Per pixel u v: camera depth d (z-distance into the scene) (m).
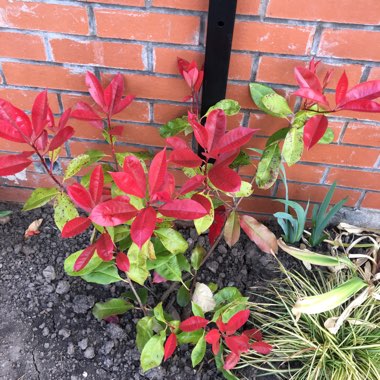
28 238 1.67
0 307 1.49
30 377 1.35
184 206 1.01
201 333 1.27
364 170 1.54
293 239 1.61
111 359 1.38
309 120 1.10
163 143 1.54
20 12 1.25
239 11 1.20
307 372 1.34
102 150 1.58
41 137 1.13
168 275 1.35
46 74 1.39
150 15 1.23
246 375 1.37
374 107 1.03
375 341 1.40
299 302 1.28
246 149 1.52
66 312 1.48
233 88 1.37
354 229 1.65
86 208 1.08
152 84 1.38
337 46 1.25
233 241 1.36
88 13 1.24
